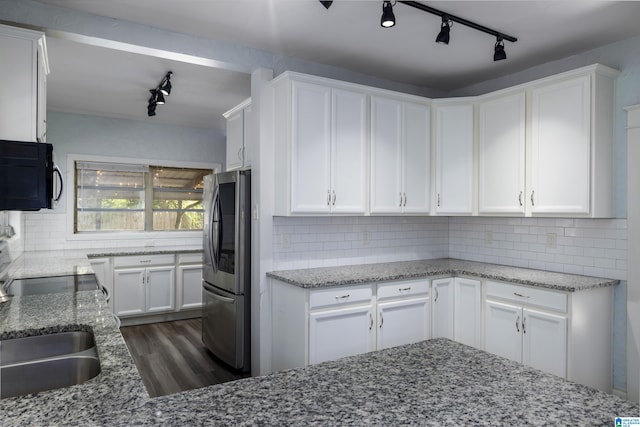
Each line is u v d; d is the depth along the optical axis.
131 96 4.22
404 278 3.07
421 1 2.36
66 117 4.85
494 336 3.03
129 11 2.51
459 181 3.48
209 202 3.71
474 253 3.88
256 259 3.15
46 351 1.61
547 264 3.26
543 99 2.99
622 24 2.64
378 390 1.04
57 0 2.38
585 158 2.76
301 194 2.94
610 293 2.85
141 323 4.82
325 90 3.05
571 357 2.58
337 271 3.18
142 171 5.34
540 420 0.88
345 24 2.67
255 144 3.15
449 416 0.90
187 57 2.88
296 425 0.85
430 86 4.00
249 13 2.53
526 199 3.08
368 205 3.24
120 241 5.14
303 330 2.70
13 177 2.07
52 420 0.87
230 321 3.33
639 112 2.74
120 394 1.00
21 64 2.20
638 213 2.75
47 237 4.73
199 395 1.00
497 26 2.68
